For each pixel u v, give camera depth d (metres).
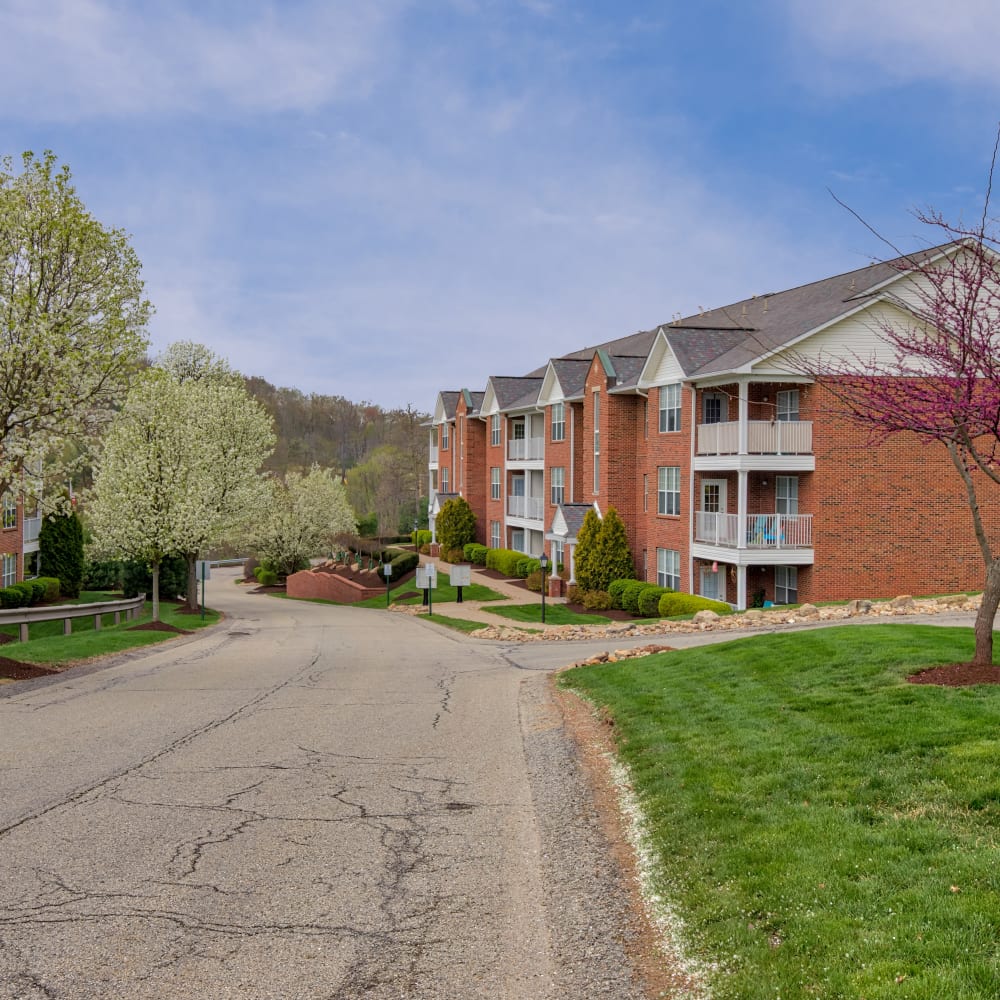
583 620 31.92
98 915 6.05
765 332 29.11
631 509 35.94
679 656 15.28
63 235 16.20
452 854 7.25
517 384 52.28
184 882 6.64
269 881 6.67
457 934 5.77
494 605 36.78
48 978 5.18
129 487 29.05
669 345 30.44
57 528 41.81
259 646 24.38
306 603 46.44
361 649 23.45
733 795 7.68
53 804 8.63
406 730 12.23
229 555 89.69
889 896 5.44
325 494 56.41
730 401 30.41
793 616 22.30
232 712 13.66
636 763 9.42
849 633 14.08
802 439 26.47
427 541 65.12
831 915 5.34
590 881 6.62
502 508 51.12
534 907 6.19
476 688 16.05
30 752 10.85
